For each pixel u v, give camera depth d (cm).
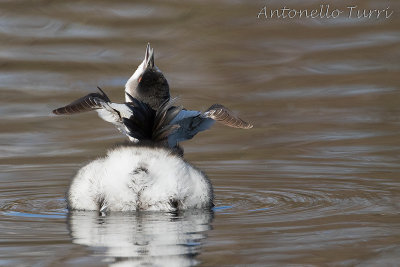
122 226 812
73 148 1441
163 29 2061
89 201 863
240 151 1417
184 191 847
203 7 2156
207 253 699
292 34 2044
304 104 1688
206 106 1647
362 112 1642
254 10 2155
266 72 1852
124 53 1912
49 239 766
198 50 1947
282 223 833
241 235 771
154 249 715
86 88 1750
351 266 657
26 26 2061
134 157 841
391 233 779
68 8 2153
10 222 858
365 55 1933
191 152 1420
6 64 1859
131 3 2184
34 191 1098
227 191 1078
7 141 1491
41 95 1719
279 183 1141
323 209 923
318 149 1414
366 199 996
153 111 903
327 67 1877
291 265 661
